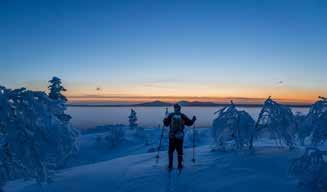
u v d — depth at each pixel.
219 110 13.98
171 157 10.69
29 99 10.45
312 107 10.91
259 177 9.91
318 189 8.86
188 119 10.94
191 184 9.63
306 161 9.27
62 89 27.14
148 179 10.13
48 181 10.57
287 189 9.15
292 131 12.98
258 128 13.15
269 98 13.44
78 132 12.38
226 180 9.79
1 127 9.91
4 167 9.84
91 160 71.62
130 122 107.38
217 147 13.82
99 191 9.73
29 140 10.16
